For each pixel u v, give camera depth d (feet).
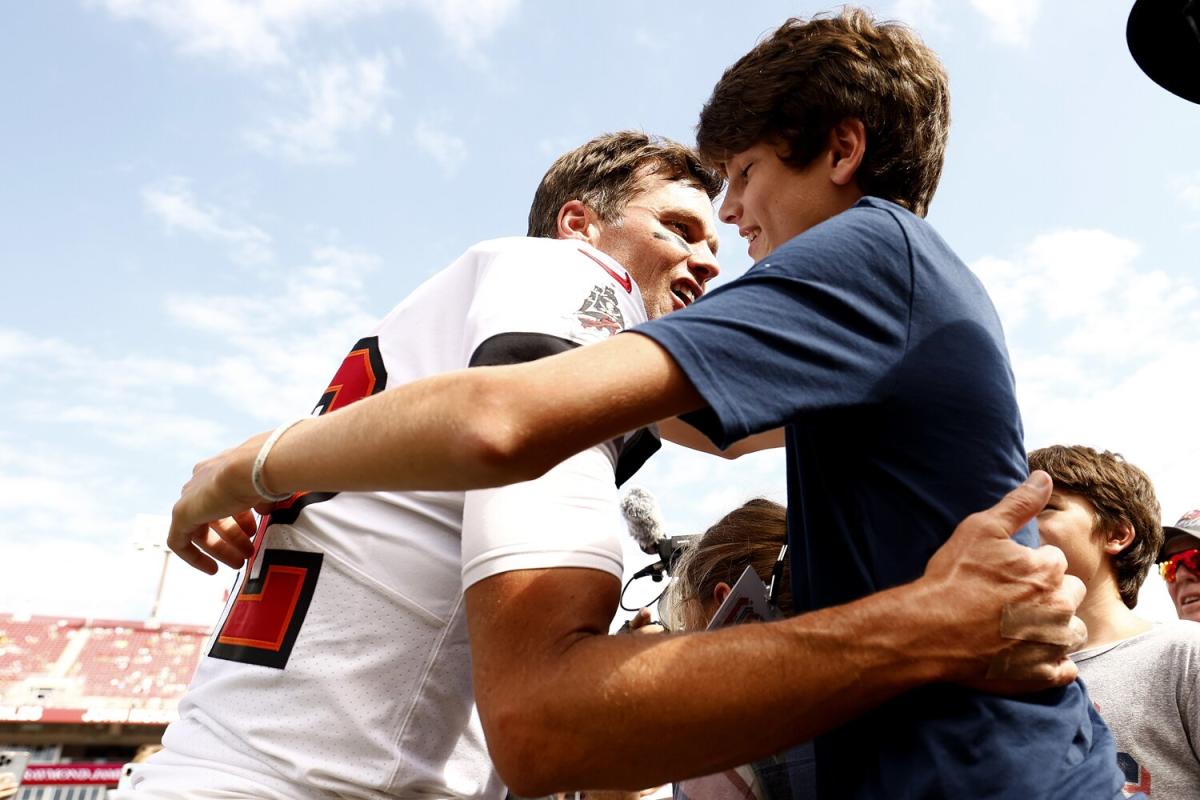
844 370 3.02
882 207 3.56
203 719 3.92
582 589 3.07
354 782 3.62
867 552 3.28
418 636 3.84
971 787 2.87
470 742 4.03
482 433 2.60
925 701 3.05
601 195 5.56
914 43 4.28
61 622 83.87
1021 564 3.02
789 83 4.06
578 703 2.75
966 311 3.36
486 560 3.14
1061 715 3.10
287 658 3.78
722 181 5.83
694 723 2.73
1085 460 8.04
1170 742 6.71
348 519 3.93
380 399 2.96
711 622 4.16
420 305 4.52
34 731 66.74
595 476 3.39
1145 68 4.23
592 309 3.79
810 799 4.05
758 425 2.79
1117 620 7.63
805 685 2.78
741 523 5.78
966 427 3.22
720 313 2.96
